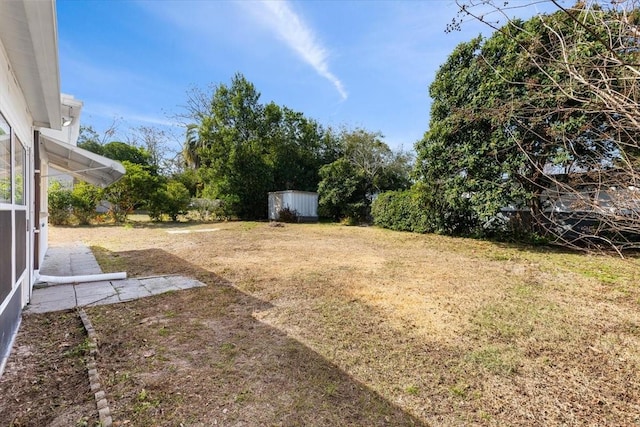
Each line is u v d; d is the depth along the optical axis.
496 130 7.59
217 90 16.91
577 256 7.05
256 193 16.86
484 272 5.60
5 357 2.33
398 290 4.43
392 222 12.41
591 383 2.25
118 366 2.30
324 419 1.80
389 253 7.41
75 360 2.37
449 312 3.60
